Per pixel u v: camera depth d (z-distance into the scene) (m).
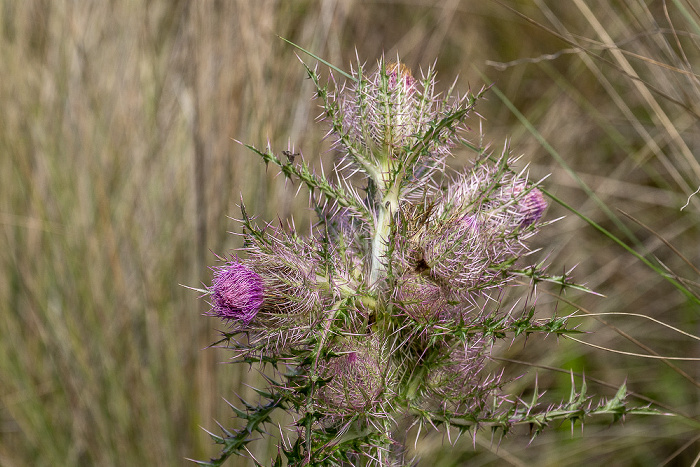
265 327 1.64
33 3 4.17
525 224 1.81
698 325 3.81
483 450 3.42
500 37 4.88
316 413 1.56
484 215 1.74
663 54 3.48
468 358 1.66
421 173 1.84
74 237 3.65
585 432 3.59
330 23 4.16
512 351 3.68
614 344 3.85
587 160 4.52
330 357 1.56
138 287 3.56
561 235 4.18
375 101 1.72
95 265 3.61
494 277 1.70
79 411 3.48
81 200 3.72
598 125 4.50
